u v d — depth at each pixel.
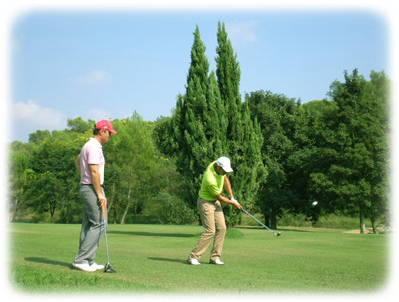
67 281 4.75
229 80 15.33
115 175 45.81
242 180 14.66
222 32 15.71
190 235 15.45
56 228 17.98
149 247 10.06
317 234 16.61
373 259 8.01
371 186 30.55
